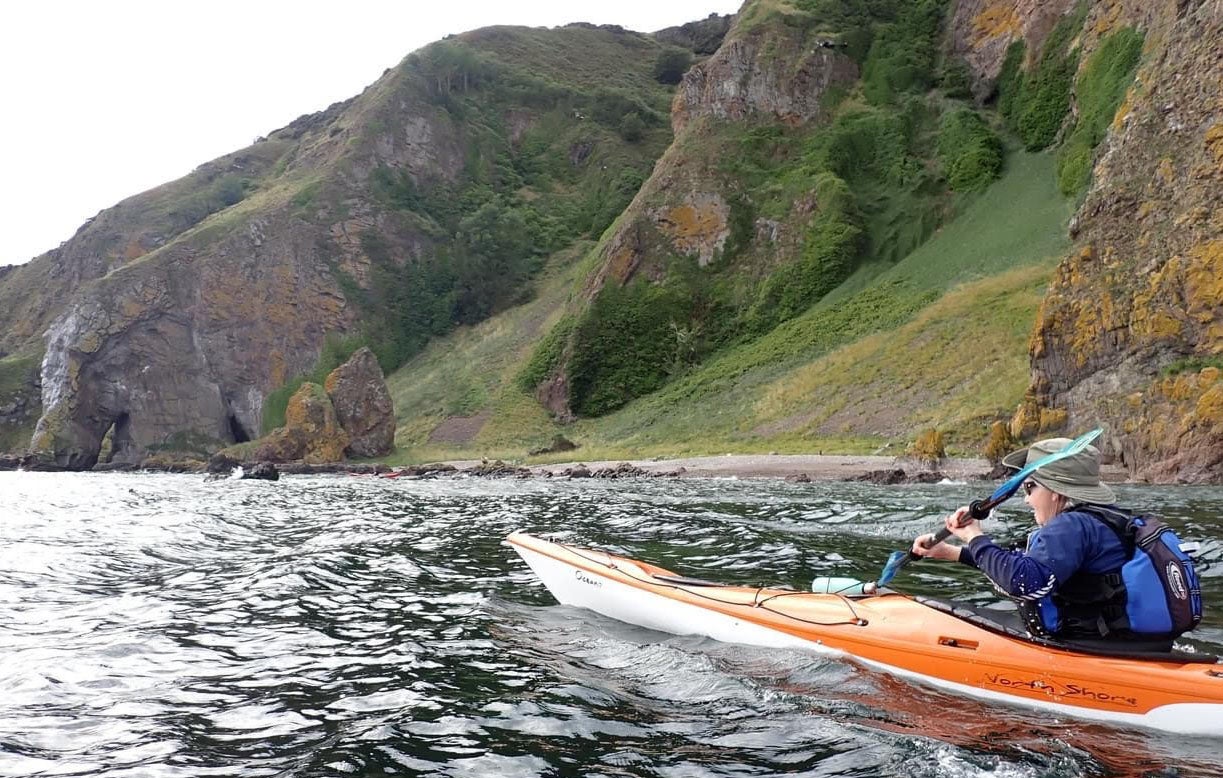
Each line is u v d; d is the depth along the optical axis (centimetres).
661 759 385
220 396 6488
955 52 6412
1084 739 393
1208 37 2583
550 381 5769
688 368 5462
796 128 6394
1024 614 446
